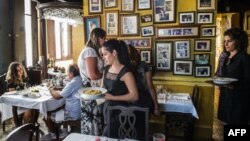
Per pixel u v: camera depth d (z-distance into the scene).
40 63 6.12
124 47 2.06
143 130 1.93
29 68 5.77
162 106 2.95
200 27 3.44
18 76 3.95
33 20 6.45
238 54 2.50
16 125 3.55
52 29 8.80
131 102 2.03
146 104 2.21
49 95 3.48
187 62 3.54
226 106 2.56
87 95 2.01
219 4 6.99
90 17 3.93
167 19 3.54
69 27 10.31
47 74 5.48
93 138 1.80
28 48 6.36
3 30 5.24
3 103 3.43
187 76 3.56
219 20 8.34
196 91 3.31
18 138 1.61
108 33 3.86
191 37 3.48
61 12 4.35
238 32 2.51
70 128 3.62
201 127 3.56
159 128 3.67
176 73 3.60
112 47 2.00
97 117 2.61
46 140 3.39
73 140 1.76
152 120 3.69
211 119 3.52
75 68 3.27
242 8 6.70
